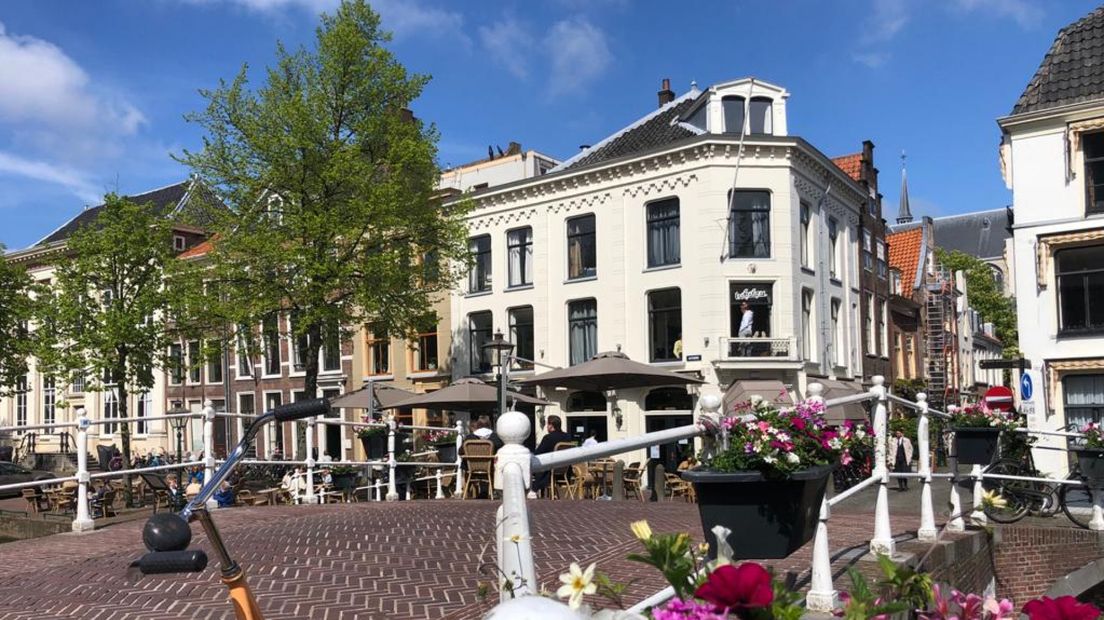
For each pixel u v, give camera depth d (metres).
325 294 20.48
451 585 6.49
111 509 16.73
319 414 2.68
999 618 2.82
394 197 20.02
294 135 19.44
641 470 17.45
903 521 9.31
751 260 24.42
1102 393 18.41
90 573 7.04
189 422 35.47
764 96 25.78
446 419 28.42
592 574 2.42
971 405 9.61
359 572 7.00
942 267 44.59
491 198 28.33
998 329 58.88
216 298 20.55
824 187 27.05
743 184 24.58
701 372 24.09
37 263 40.66
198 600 6.11
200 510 2.48
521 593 2.57
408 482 15.04
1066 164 18.59
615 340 25.66
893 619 3.45
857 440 4.07
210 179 19.91
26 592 6.43
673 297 25.06
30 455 39.09
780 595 2.17
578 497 15.81
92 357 24.08
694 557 2.53
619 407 25.19
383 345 30.73
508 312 27.97
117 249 24.22
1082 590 9.16
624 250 25.64
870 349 31.56
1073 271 18.75
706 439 3.95
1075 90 18.73
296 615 5.62
